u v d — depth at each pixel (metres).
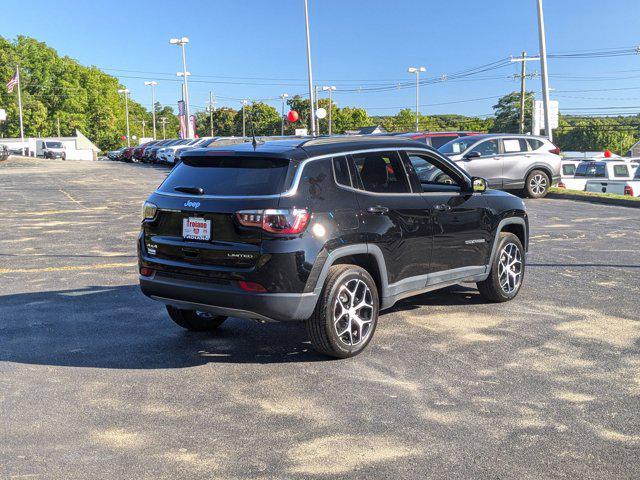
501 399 4.32
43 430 3.88
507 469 3.39
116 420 4.03
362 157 5.45
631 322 6.13
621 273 8.27
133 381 4.70
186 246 4.99
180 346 5.52
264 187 4.85
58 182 26.33
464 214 6.25
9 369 4.93
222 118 102.00
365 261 5.39
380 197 5.45
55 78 108.19
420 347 5.43
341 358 5.17
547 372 4.83
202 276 4.91
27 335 5.80
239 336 5.82
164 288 5.12
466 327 6.00
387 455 3.55
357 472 3.37
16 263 9.15
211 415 4.10
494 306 6.75
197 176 5.23
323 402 4.30
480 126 130.25
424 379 4.70
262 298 4.72
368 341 5.33
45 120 103.75
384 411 4.14
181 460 3.51
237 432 3.85
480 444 3.68
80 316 6.45
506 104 123.12
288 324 6.21
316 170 5.05
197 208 4.96
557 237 11.17
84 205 16.97
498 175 17.45
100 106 118.38
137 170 37.28
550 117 22.19
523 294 7.25
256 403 4.29
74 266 8.93
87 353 5.32
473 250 6.39
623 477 3.31
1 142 75.38
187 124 51.69
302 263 4.76
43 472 3.37
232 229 4.80
